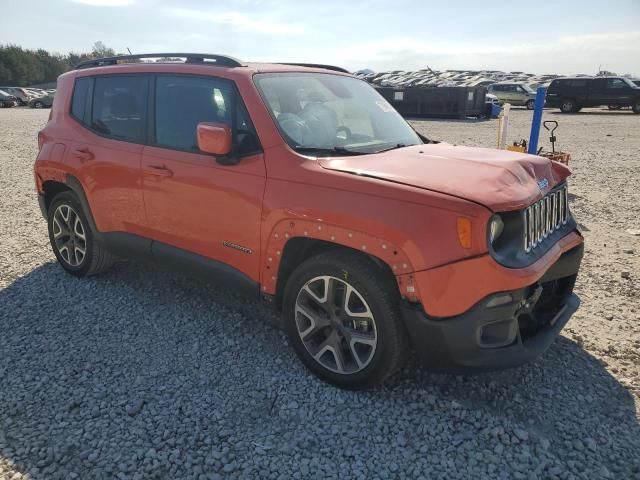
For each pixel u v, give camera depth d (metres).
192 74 3.95
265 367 3.57
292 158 3.35
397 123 4.39
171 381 3.40
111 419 3.03
